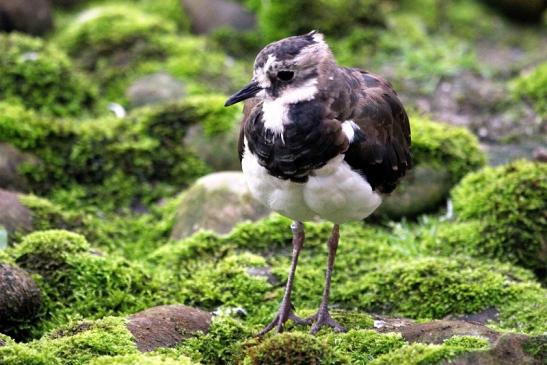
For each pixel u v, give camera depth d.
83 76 15.62
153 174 13.48
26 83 14.66
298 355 8.28
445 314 10.27
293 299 10.67
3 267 9.64
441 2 19.75
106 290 10.39
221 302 10.53
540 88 16.03
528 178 11.91
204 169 13.55
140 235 12.46
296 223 9.85
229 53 17.56
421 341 8.78
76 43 16.91
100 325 8.91
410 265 10.84
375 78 9.62
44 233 10.76
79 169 13.23
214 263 11.29
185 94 15.58
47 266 10.38
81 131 13.53
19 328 9.62
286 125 8.61
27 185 12.84
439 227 12.20
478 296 10.30
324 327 9.48
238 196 12.12
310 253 11.62
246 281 10.71
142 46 16.70
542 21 19.97
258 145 8.75
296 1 17.67
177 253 11.47
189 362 8.09
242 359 8.87
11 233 11.24
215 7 18.09
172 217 12.55
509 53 18.42
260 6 17.95
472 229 11.83
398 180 9.57
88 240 11.90
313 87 8.70
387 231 12.36
